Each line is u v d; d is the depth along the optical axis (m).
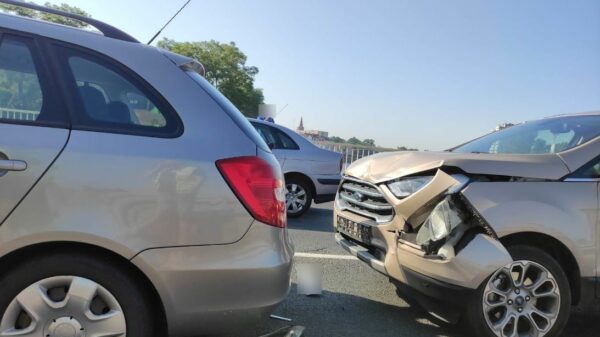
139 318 2.34
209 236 2.35
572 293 3.39
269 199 2.48
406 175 3.52
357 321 3.76
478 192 3.20
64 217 2.18
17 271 2.21
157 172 2.30
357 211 4.10
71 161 2.22
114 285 2.29
